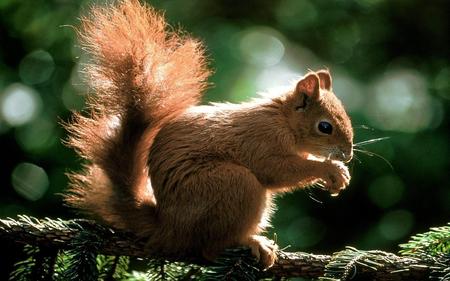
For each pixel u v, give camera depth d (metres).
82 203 10.01
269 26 18.75
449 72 18.45
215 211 9.52
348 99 17.08
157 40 10.08
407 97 17.45
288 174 10.32
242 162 10.19
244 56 16.75
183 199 9.61
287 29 18.75
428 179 16.33
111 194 9.92
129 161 9.96
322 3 19.06
